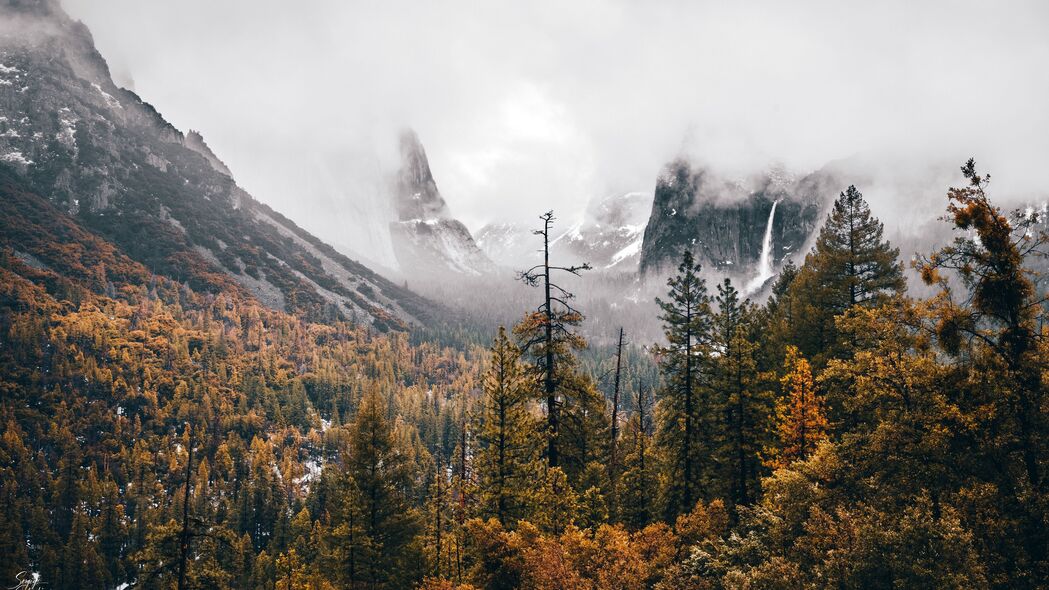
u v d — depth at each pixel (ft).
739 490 87.20
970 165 50.21
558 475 66.18
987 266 49.85
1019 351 47.83
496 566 57.57
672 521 88.33
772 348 102.68
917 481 49.26
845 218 95.35
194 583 75.56
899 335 54.85
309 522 224.53
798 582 45.39
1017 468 46.60
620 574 51.01
